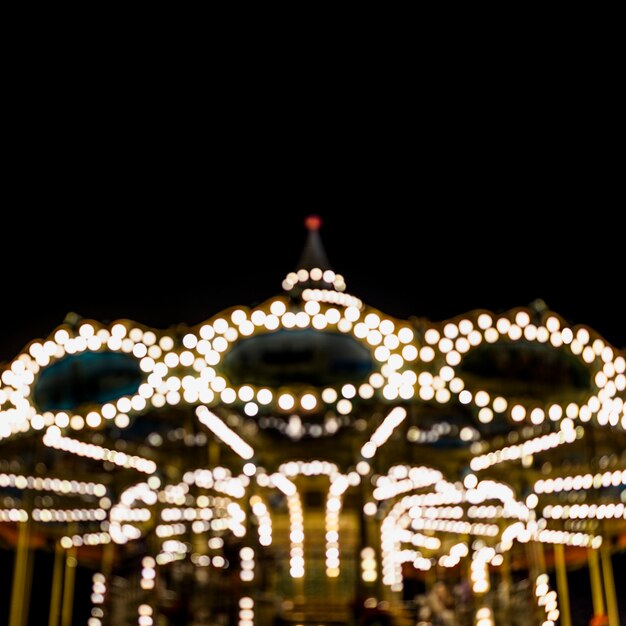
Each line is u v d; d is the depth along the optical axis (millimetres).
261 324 8719
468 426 11812
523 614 10297
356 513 11609
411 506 13406
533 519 12336
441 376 8742
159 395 8875
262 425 12297
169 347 8836
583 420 9164
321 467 11742
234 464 12578
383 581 11680
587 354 9094
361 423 11914
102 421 9008
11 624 11773
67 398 9070
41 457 11523
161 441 12281
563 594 13953
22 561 12109
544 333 8898
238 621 9828
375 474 12062
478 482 12328
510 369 8898
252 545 10680
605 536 13289
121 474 12906
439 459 12641
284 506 12094
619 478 11750
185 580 10078
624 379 9430
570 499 13133
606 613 16562
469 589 10203
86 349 8875
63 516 13148
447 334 8766
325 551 11430
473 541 14219
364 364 8828
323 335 8734
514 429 11852
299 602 10766
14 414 9180
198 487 12492
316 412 11883
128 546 13273
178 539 13758
